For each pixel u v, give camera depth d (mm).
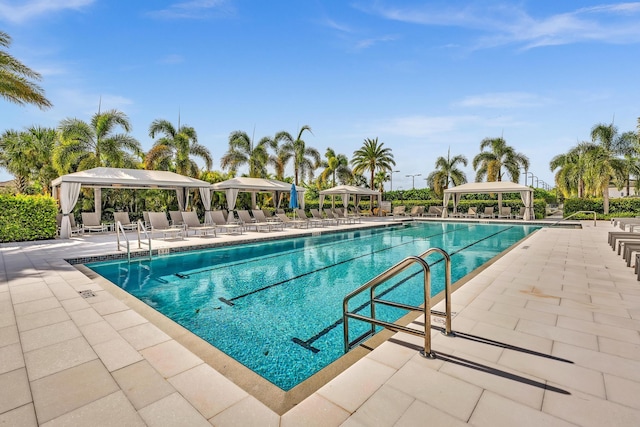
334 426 1760
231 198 14961
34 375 2266
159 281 6000
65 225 10516
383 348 2656
